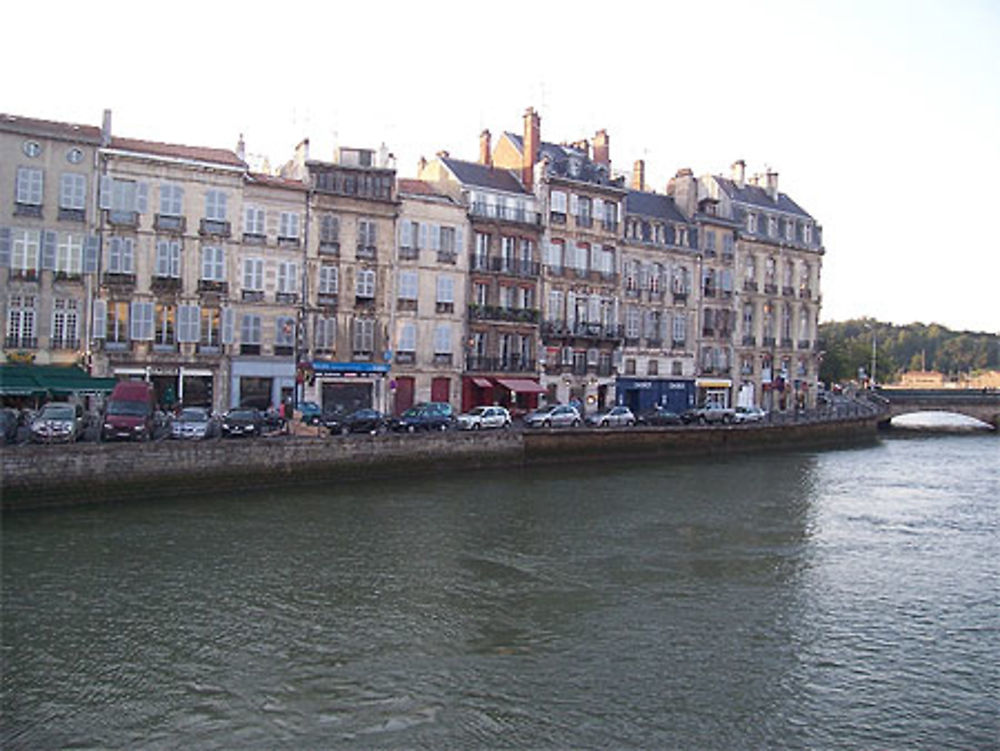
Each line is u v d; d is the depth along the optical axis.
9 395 36.16
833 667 16.33
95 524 25.00
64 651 15.95
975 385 145.50
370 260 46.78
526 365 53.16
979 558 24.92
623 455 44.22
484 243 51.97
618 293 58.34
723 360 65.00
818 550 25.48
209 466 29.83
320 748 12.72
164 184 40.91
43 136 38.09
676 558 23.95
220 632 17.16
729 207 66.00
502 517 28.62
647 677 15.59
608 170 60.94
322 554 23.08
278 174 50.88
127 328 40.25
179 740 12.88
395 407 48.00
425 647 16.70
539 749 12.86
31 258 37.97
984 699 15.09
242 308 43.03
